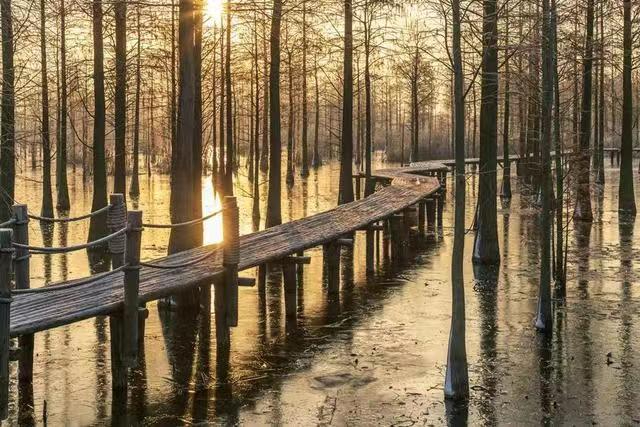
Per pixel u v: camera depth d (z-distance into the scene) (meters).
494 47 7.94
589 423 6.32
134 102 29.06
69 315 6.61
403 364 8.04
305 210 23.91
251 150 35.56
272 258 9.68
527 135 23.92
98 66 16.53
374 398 6.98
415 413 6.57
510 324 9.59
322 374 7.72
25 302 7.15
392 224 15.23
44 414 6.45
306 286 12.38
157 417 6.52
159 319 10.02
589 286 11.76
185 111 10.79
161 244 16.88
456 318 6.93
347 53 21.08
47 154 21.22
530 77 12.08
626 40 18.70
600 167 26.80
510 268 13.57
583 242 16.22
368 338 9.09
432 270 13.74
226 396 7.08
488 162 13.84
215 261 9.37
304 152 41.28
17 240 7.63
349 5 20.94
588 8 13.55
